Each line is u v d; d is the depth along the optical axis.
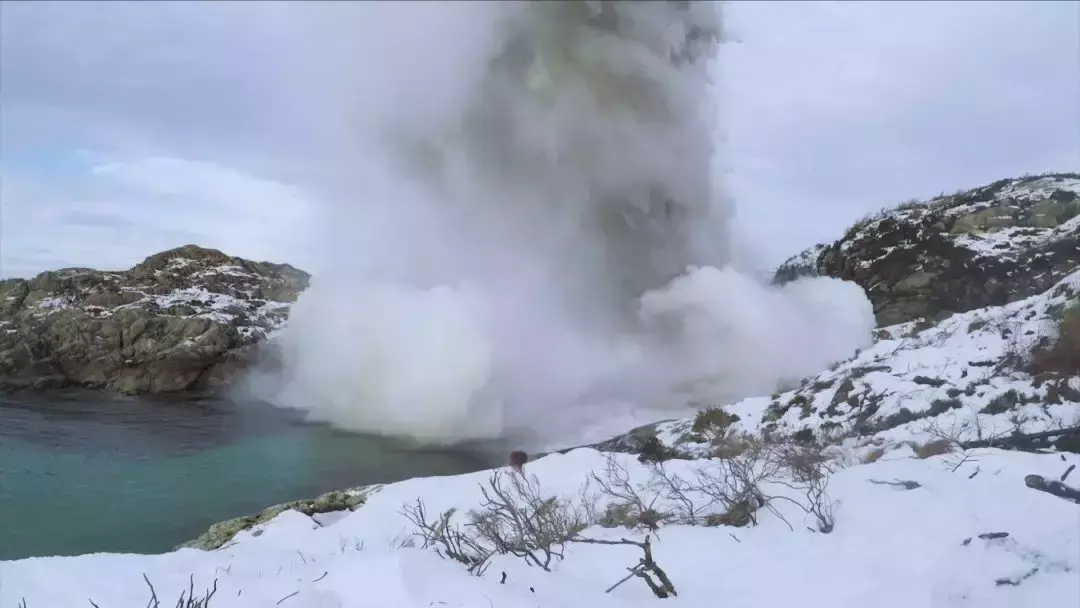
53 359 29.80
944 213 20.66
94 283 36.03
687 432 12.62
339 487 14.36
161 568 5.59
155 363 29.02
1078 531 4.67
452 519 8.42
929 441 8.07
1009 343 10.22
